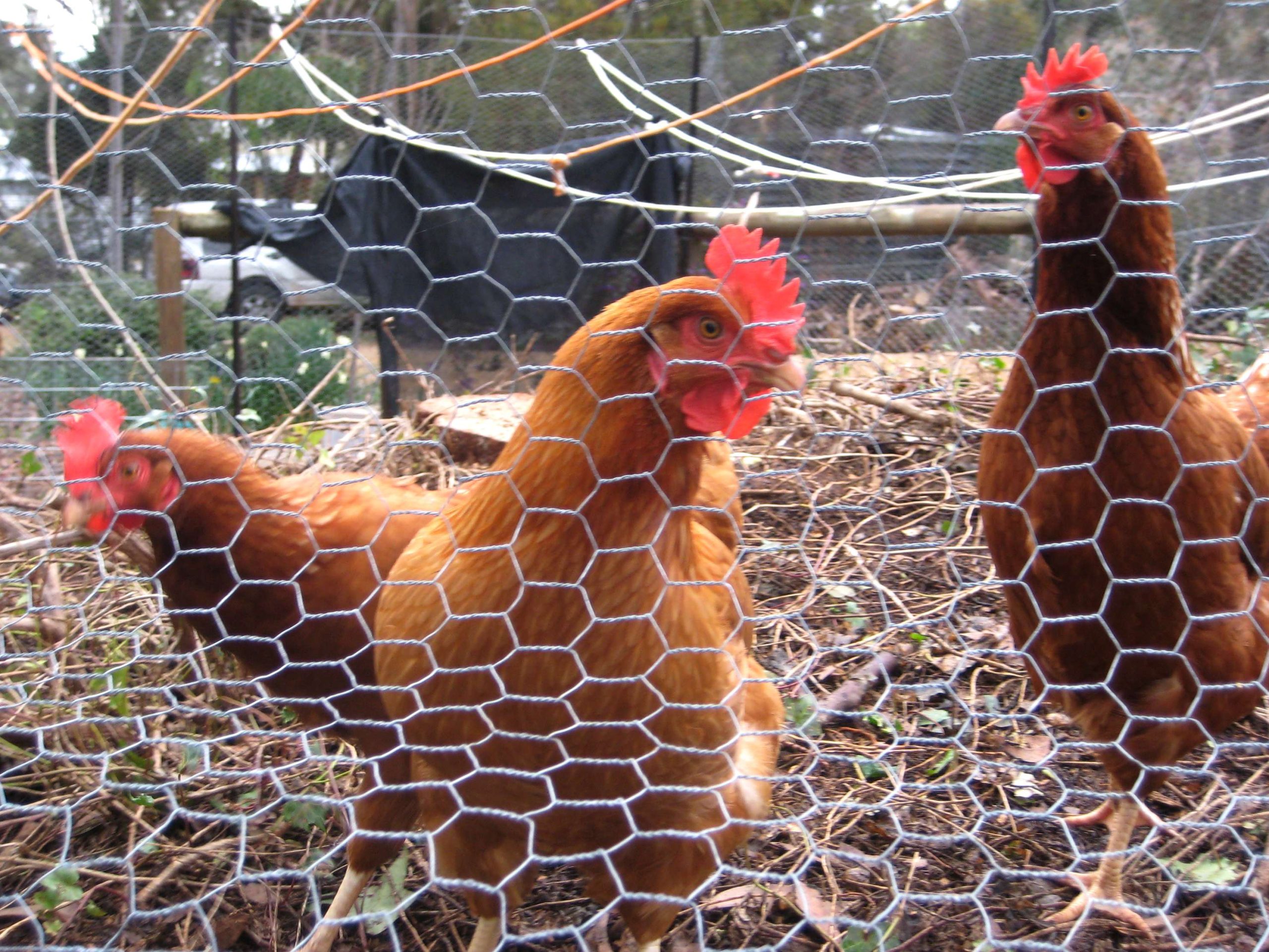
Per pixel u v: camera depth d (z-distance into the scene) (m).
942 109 1.61
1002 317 1.38
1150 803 0.92
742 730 0.75
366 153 1.37
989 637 1.06
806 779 0.84
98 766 0.87
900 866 0.87
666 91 1.62
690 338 0.66
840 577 1.11
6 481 0.96
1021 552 0.80
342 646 0.82
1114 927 0.82
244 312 1.41
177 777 0.88
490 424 1.32
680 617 0.68
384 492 0.89
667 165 1.31
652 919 0.74
